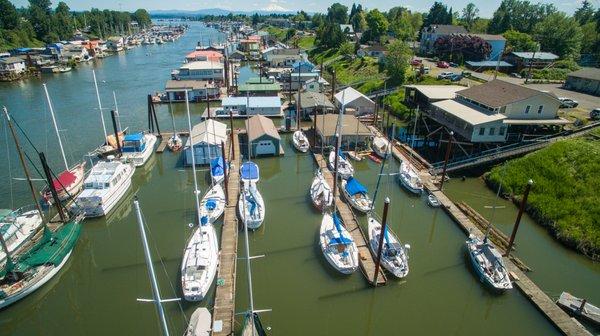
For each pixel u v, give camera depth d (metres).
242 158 56.88
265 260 33.94
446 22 152.38
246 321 24.69
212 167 48.44
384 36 145.00
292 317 28.16
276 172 53.22
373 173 52.91
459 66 100.62
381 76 96.56
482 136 50.78
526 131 52.31
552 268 34.03
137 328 27.09
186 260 31.27
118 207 42.91
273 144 57.16
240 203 40.25
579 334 25.84
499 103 51.53
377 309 29.42
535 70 91.69
